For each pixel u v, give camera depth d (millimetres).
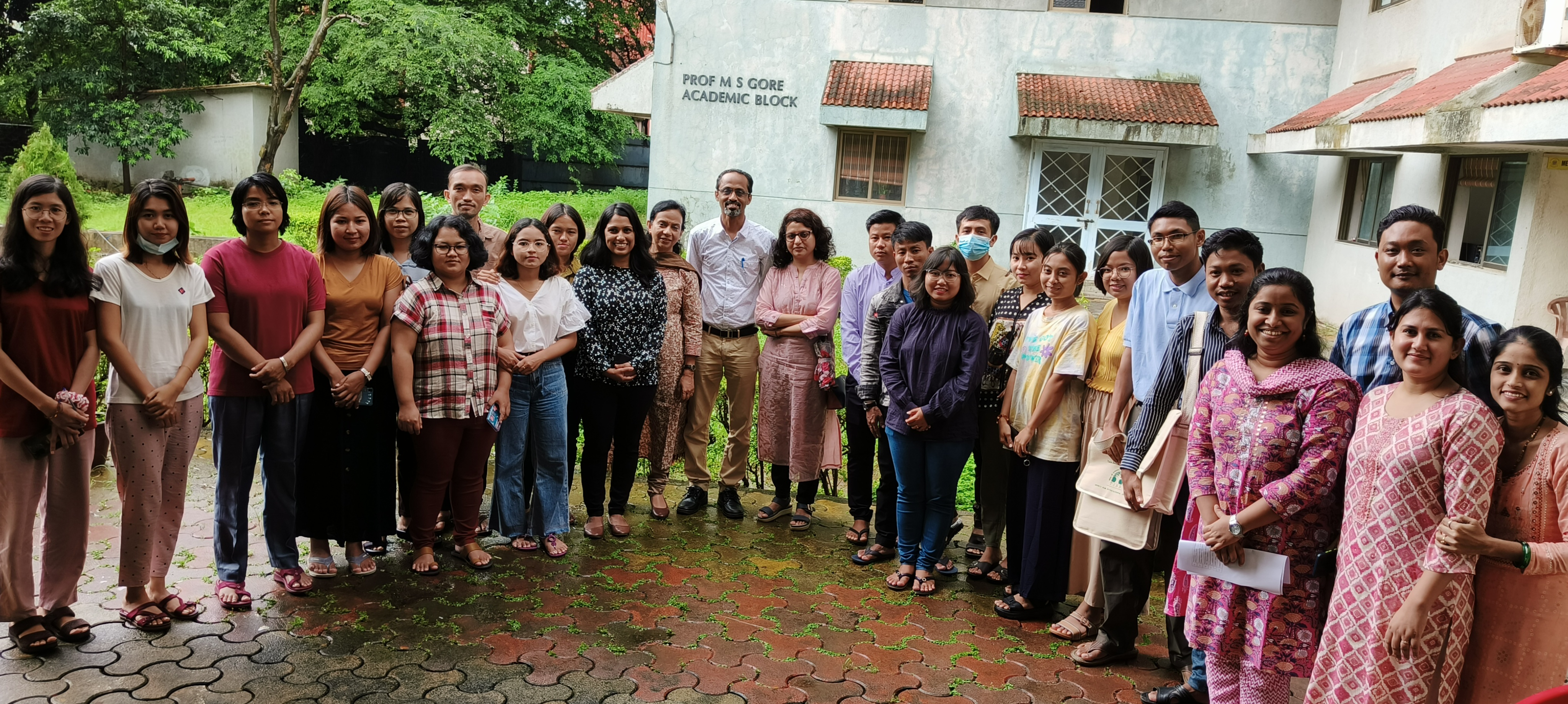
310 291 3766
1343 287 11984
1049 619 4055
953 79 13266
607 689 3260
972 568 4512
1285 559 2738
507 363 4215
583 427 4793
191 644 3416
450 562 4348
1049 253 3982
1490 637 2488
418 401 4008
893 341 4219
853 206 13539
